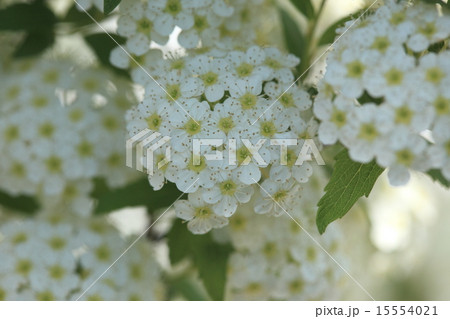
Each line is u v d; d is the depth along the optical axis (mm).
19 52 280
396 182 219
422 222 335
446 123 217
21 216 285
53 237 272
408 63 221
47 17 277
